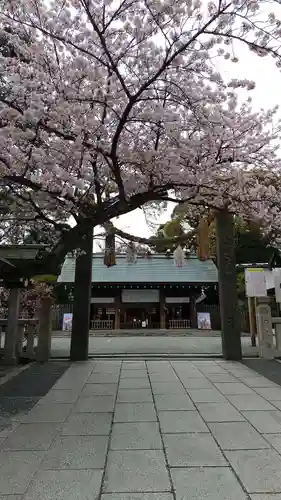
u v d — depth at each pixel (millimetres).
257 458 2740
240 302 17266
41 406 4281
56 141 4387
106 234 7152
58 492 2246
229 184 5223
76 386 5367
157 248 9070
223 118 4203
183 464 2643
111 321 21297
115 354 8414
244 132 4750
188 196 5293
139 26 3322
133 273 20281
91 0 3057
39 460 2727
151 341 12219
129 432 3338
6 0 3373
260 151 5062
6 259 6812
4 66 3846
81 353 7801
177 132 4250
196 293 21312
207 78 3789
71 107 3793
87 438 3189
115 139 3824
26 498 2176
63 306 19938
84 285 8094
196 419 3723
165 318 20875
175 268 20688
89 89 3891
